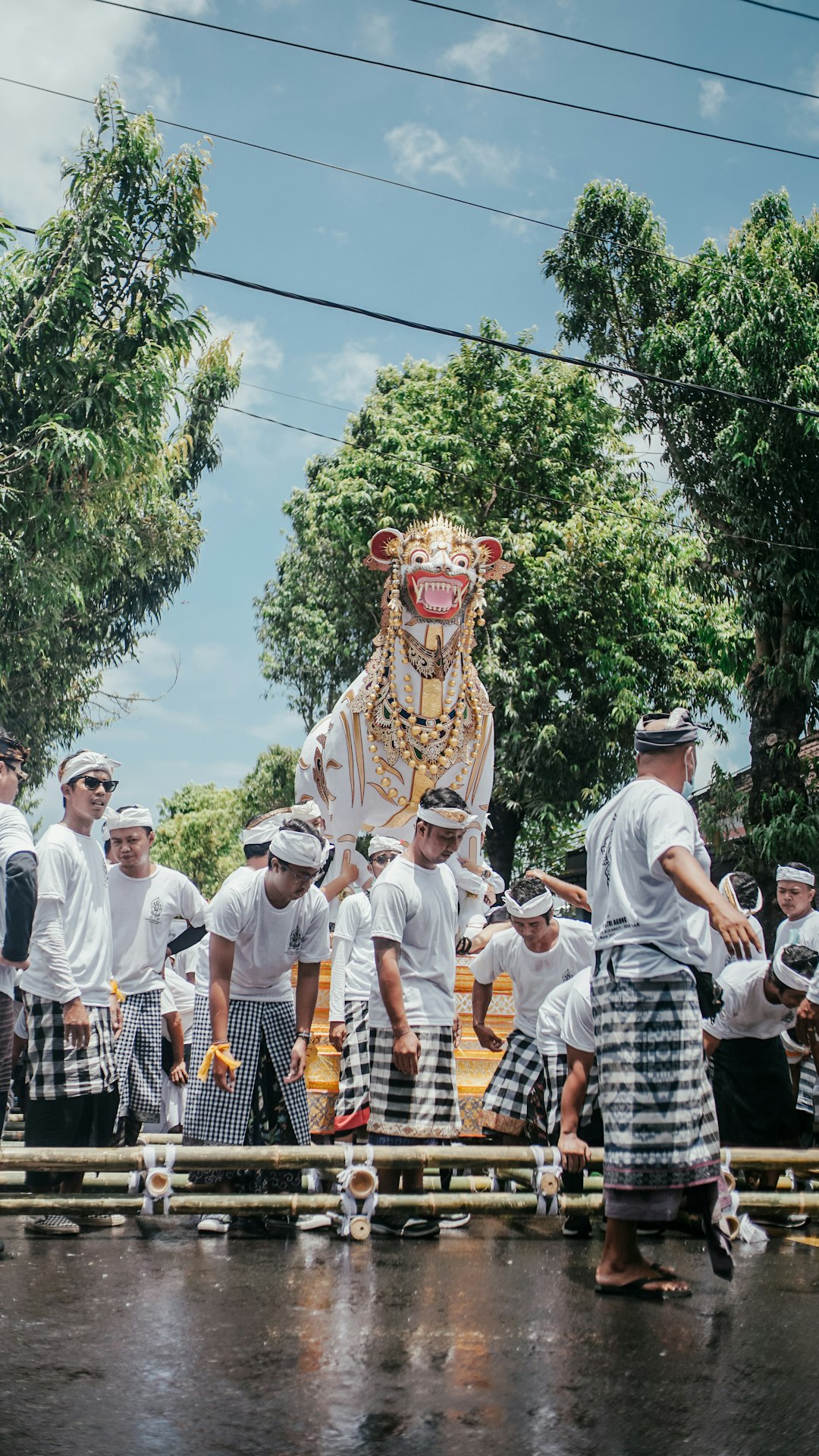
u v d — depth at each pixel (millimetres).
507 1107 5641
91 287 12242
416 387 20062
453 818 4773
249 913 4781
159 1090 5445
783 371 13773
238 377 22484
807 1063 6445
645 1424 2391
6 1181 4957
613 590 18031
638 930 3609
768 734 14602
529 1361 2824
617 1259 3609
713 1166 3537
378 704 7070
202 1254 4125
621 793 3797
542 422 19094
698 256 17078
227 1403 2465
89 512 13180
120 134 12422
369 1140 4754
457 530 7266
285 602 21938
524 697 17422
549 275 17641
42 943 4691
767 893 14008
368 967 5887
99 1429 2281
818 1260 4270
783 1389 2631
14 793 4605
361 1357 2820
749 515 14344
